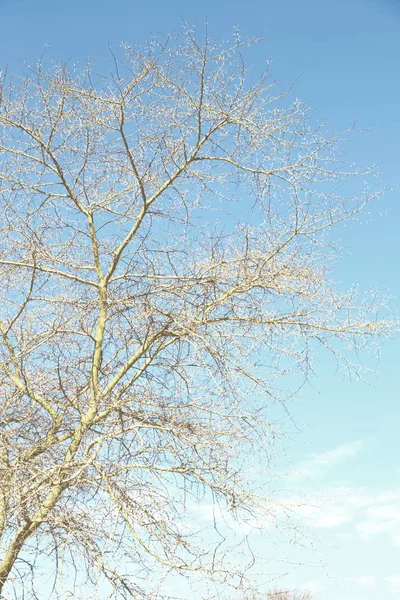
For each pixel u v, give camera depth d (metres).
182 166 6.71
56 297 7.07
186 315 6.51
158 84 6.53
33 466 5.49
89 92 6.49
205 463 5.91
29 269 6.80
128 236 6.66
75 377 6.36
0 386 6.43
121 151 6.70
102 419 6.15
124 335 6.49
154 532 5.41
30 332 7.19
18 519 5.40
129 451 5.83
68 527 5.19
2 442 5.70
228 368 6.30
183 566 5.30
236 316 6.63
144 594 5.23
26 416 6.12
